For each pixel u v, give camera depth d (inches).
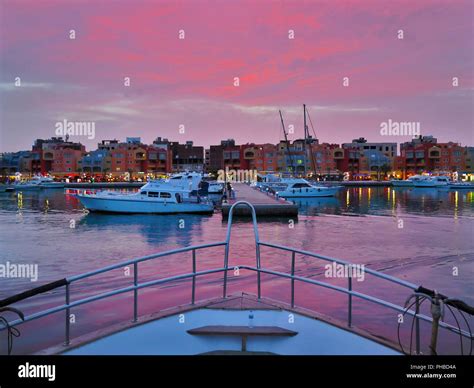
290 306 219.6
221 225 1385.3
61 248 948.0
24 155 5753.0
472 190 3956.7
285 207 1585.9
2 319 174.9
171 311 212.5
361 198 2849.4
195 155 6127.0
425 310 446.0
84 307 449.7
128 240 1073.5
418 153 5748.0
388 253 848.3
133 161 5644.7
